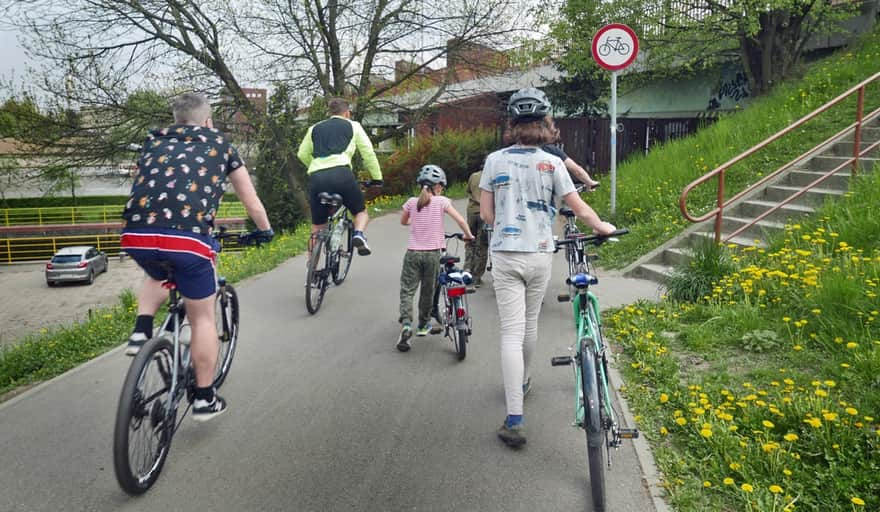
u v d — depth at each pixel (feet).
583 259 17.06
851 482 10.76
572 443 13.10
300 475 11.98
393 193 67.92
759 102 44.11
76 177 61.72
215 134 12.50
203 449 13.03
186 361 12.78
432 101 63.87
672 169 36.91
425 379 16.85
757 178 31.37
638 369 16.39
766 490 10.80
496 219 12.81
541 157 12.47
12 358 22.98
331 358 18.61
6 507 10.96
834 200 25.90
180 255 11.30
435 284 19.63
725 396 14.10
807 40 50.19
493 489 11.44
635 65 59.47
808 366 15.44
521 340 12.79
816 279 18.43
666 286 22.97
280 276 30.04
